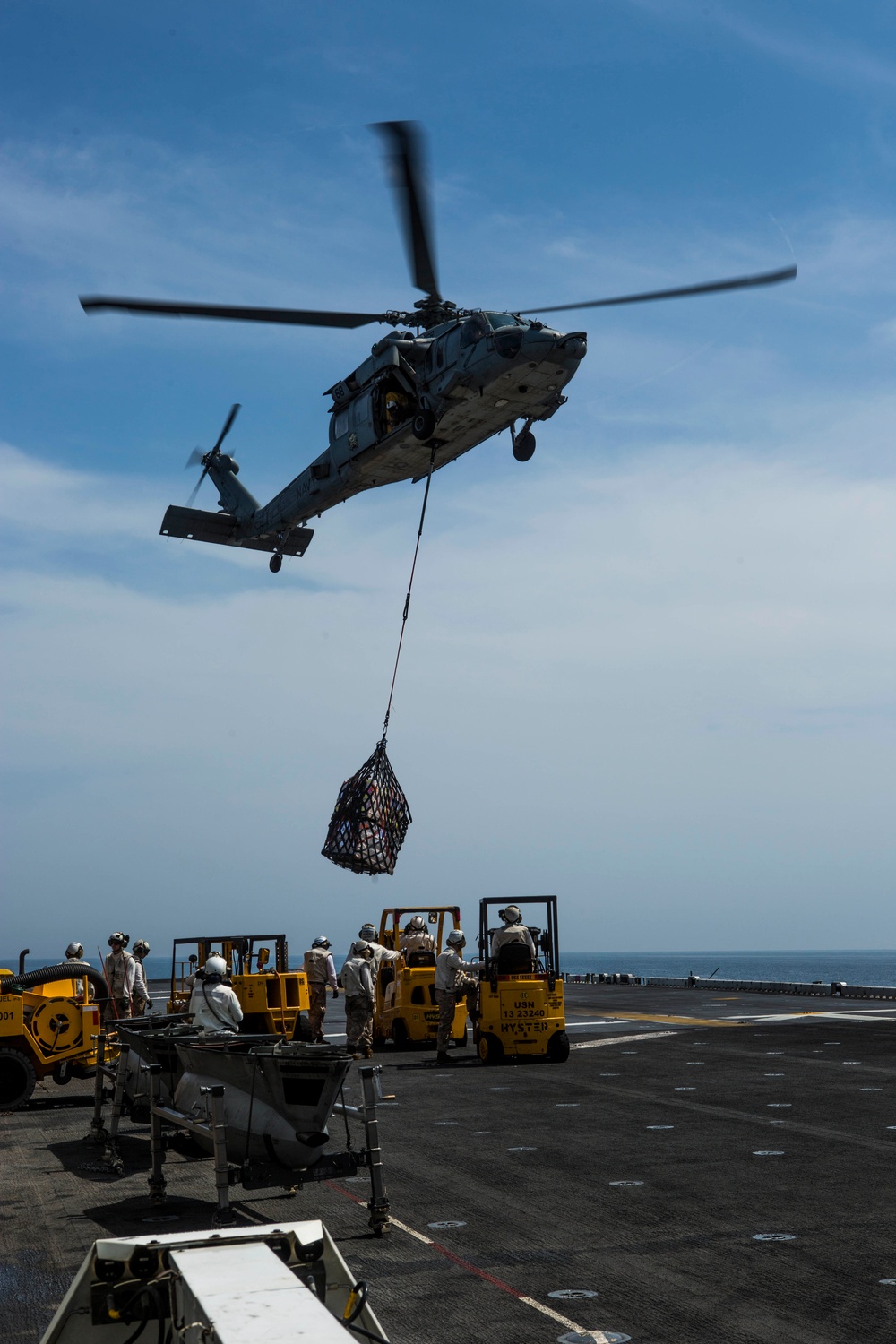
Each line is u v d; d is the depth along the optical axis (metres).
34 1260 6.58
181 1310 3.39
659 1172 8.59
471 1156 9.34
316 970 17.97
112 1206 7.93
